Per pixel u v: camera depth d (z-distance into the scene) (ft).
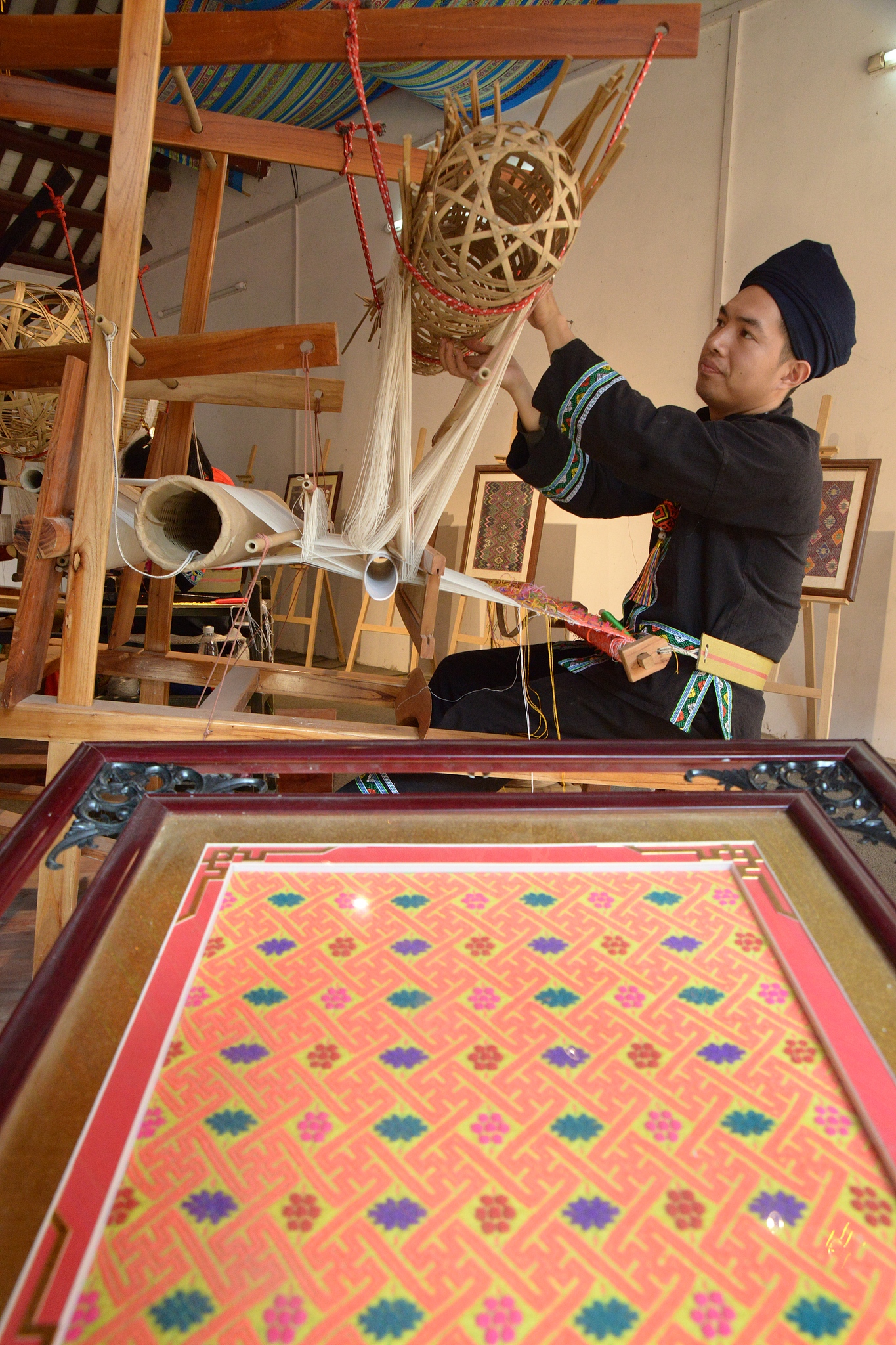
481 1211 1.61
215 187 6.39
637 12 4.11
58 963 2.12
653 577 5.25
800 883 2.68
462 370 4.53
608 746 3.33
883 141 10.27
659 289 12.69
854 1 10.41
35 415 7.70
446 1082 1.90
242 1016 2.07
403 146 3.86
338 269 18.70
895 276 10.23
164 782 3.12
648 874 2.74
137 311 24.84
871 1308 1.46
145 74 4.11
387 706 6.49
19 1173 1.60
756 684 4.88
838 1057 1.99
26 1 17.19
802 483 4.58
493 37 4.17
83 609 4.23
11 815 4.96
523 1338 1.39
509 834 2.90
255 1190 1.63
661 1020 2.12
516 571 13.19
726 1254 1.54
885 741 10.68
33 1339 1.36
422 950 2.35
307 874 2.69
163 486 4.03
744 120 11.54
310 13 4.27
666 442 4.34
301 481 4.45
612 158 4.23
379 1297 1.45
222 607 10.14
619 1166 1.71
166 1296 1.44
